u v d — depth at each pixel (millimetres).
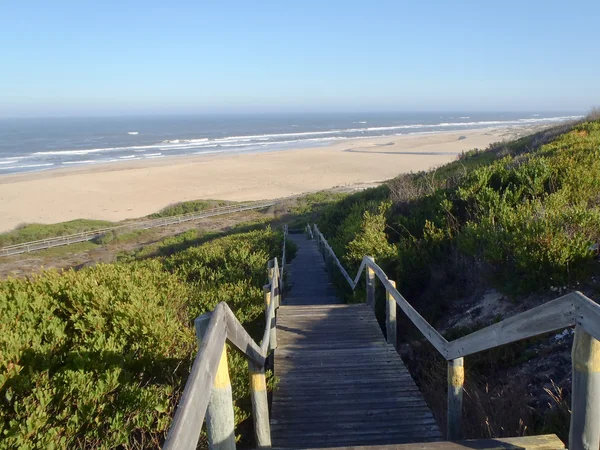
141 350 3785
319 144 90250
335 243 12719
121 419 2988
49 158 71625
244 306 6262
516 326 2234
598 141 11445
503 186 9000
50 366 3258
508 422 3189
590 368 1815
